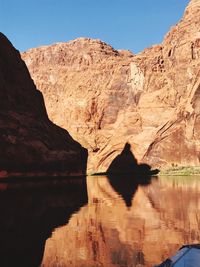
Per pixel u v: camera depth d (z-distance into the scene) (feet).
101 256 31.40
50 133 191.11
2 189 99.55
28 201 71.51
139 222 47.03
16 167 153.79
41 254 31.96
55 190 99.04
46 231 41.91
